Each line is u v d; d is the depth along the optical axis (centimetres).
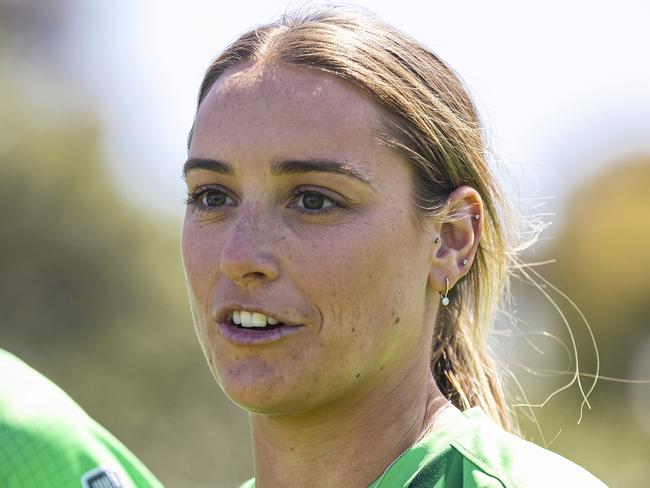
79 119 5981
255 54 909
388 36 930
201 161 888
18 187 5603
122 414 5106
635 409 4919
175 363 5272
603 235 5603
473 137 970
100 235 5641
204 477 4847
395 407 898
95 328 5388
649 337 5341
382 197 869
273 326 854
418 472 859
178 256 5753
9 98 5950
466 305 1009
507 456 851
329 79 878
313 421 888
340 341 853
